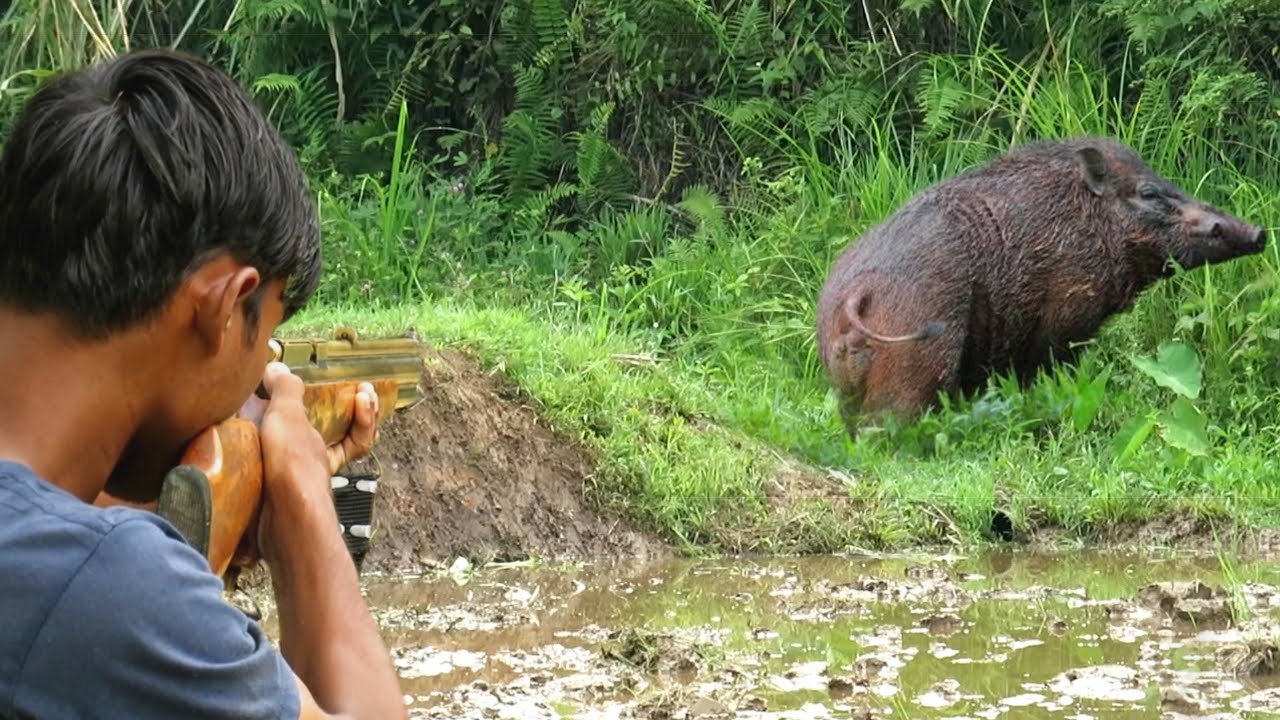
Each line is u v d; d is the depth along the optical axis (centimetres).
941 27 1316
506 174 1313
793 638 566
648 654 521
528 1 1329
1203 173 1159
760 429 865
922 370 907
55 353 187
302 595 213
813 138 1221
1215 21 1220
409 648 551
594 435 796
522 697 477
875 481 813
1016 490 805
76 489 192
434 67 1384
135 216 183
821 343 946
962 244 926
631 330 1085
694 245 1186
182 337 191
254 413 225
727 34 1314
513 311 931
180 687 176
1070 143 955
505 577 708
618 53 1324
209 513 196
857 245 960
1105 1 1238
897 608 621
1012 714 455
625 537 768
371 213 1174
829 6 1307
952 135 1220
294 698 187
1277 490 809
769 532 775
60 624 172
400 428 759
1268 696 474
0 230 186
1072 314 940
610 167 1294
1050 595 646
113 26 1130
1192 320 981
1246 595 638
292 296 204
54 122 184
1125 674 504
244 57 1370
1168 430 859
